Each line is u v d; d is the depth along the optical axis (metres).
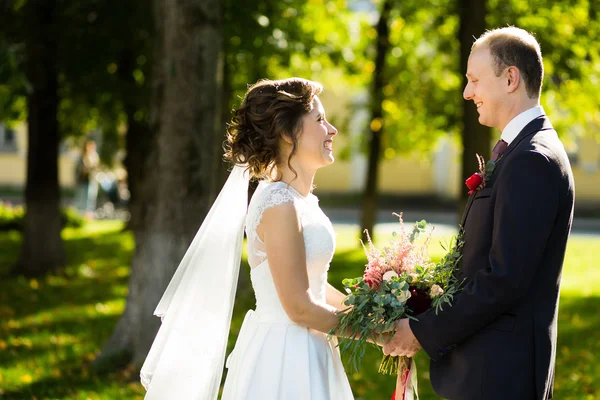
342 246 15.55
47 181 11.45
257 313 3.29
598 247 15.88
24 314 8.84
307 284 3.09
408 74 14.66
